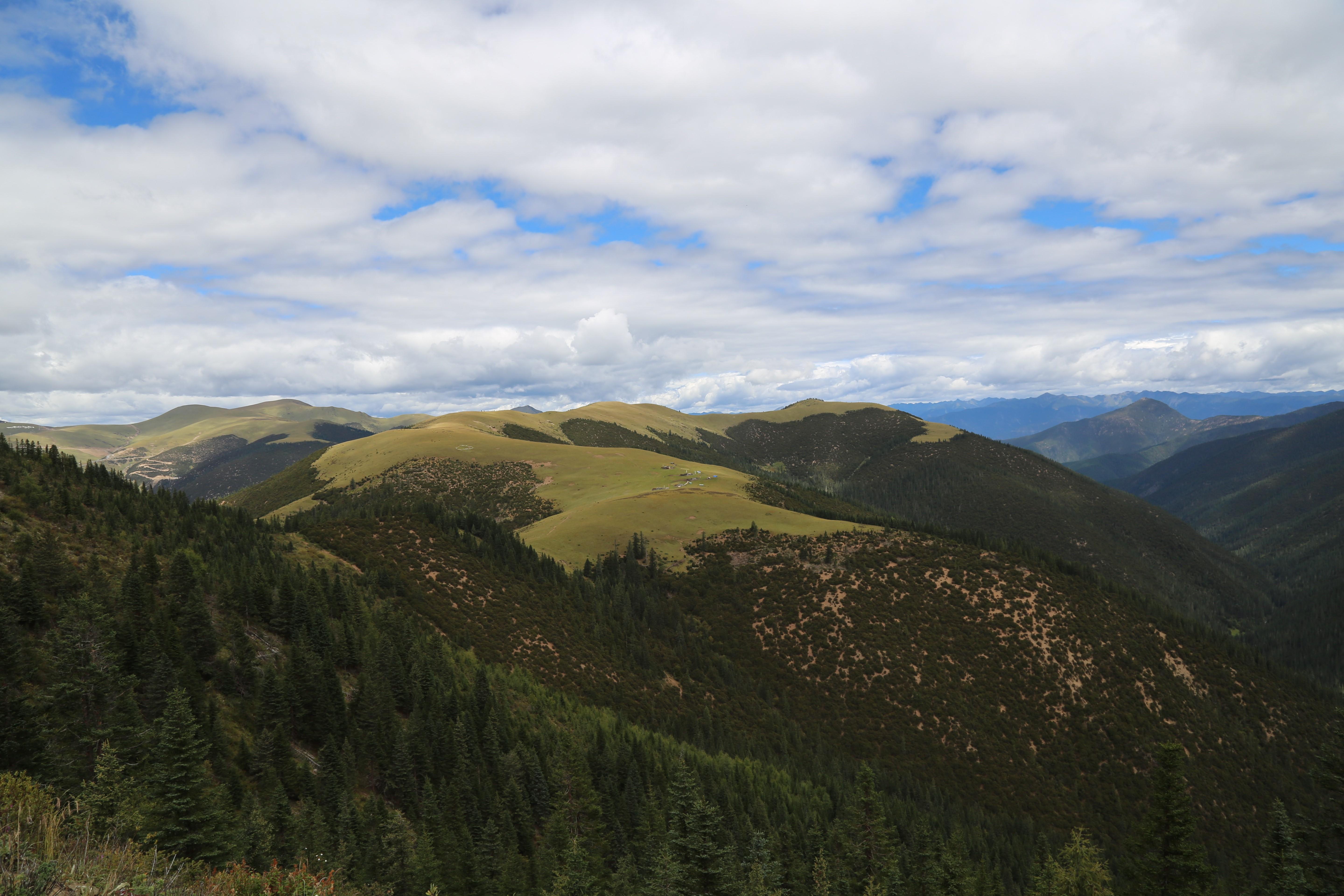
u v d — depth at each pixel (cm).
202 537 7138
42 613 4353
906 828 7212
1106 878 5275
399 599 8525
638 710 8944
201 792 2841
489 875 4438
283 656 5644
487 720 6056
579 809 5378
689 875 4241
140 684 4247
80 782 3048
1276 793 10081
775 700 10919
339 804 4156
